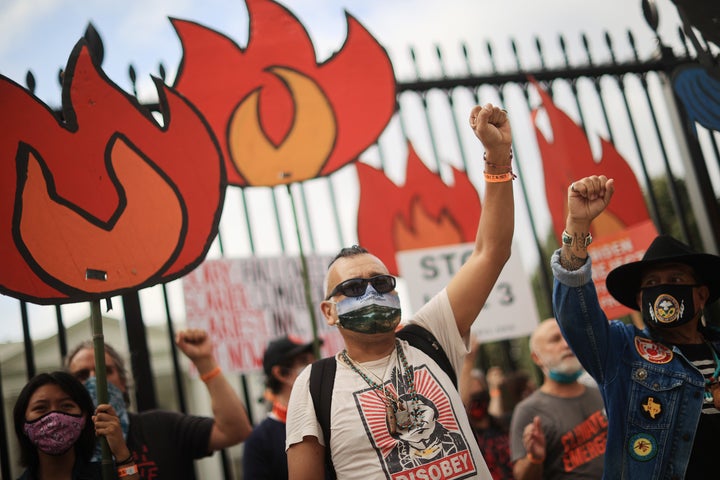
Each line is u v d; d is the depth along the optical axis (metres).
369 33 4.22
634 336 2.90
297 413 2.50
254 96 4.04
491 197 2.70
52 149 2.90
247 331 4.55
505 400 5.57
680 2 4.29
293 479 2.44
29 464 3.05
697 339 2.92
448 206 5.21
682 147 5.35
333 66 4.16
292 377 3.95
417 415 2.41
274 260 4.75
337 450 2.40
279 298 4.69
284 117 4.05
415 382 2.48
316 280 4.83
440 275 4.85
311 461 2.44
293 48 4.13
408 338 2.65
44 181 2.87
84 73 3.00
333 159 4.05
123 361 3.73
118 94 3.03
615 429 2.80
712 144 5.28
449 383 2.51
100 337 2.83
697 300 2.88
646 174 5.28
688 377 2.75
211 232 3.05
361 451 2.37
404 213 5.16
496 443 4.52
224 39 4.07
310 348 4.06
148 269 2.94
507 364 5.70
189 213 3.04
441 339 2.66
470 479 2.35
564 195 4.93
